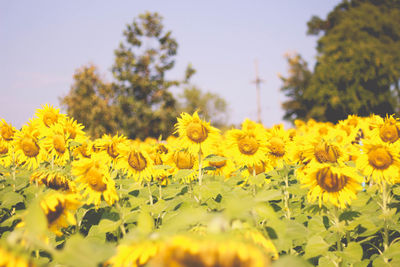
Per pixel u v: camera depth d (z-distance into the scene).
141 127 24.98
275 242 1.67
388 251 2.48
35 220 1.09
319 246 2.20
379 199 3.19
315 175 2.33
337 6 47.03
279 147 3.95
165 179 3.91
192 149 3.33
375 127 3.72
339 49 40.44
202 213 1.40
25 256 0.93
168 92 26.05
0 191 3.76
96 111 24.80
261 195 1.59
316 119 42.53
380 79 37.41
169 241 0.88
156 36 27.33
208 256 0.85
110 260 1.06
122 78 25.81
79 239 1.08
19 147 4.20
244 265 0.85
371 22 40.53
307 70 46.25
